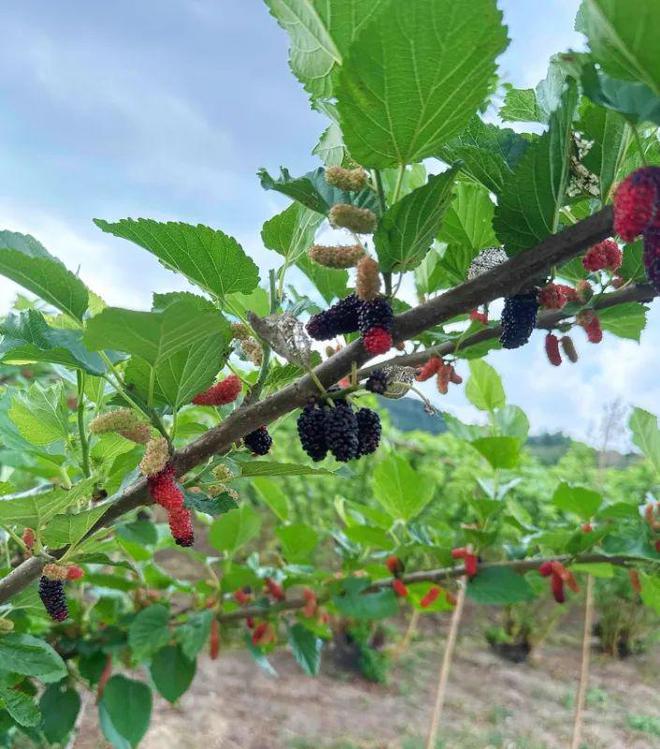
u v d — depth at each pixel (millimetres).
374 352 314
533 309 346
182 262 385
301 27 314
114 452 457
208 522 773
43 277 339
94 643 733
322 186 347
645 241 278
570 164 371
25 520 351
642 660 1787
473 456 1691
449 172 304
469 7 254
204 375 350
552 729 1350
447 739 1267
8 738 676
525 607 1702
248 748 1141
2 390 624
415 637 1764
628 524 686
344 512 822
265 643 771
